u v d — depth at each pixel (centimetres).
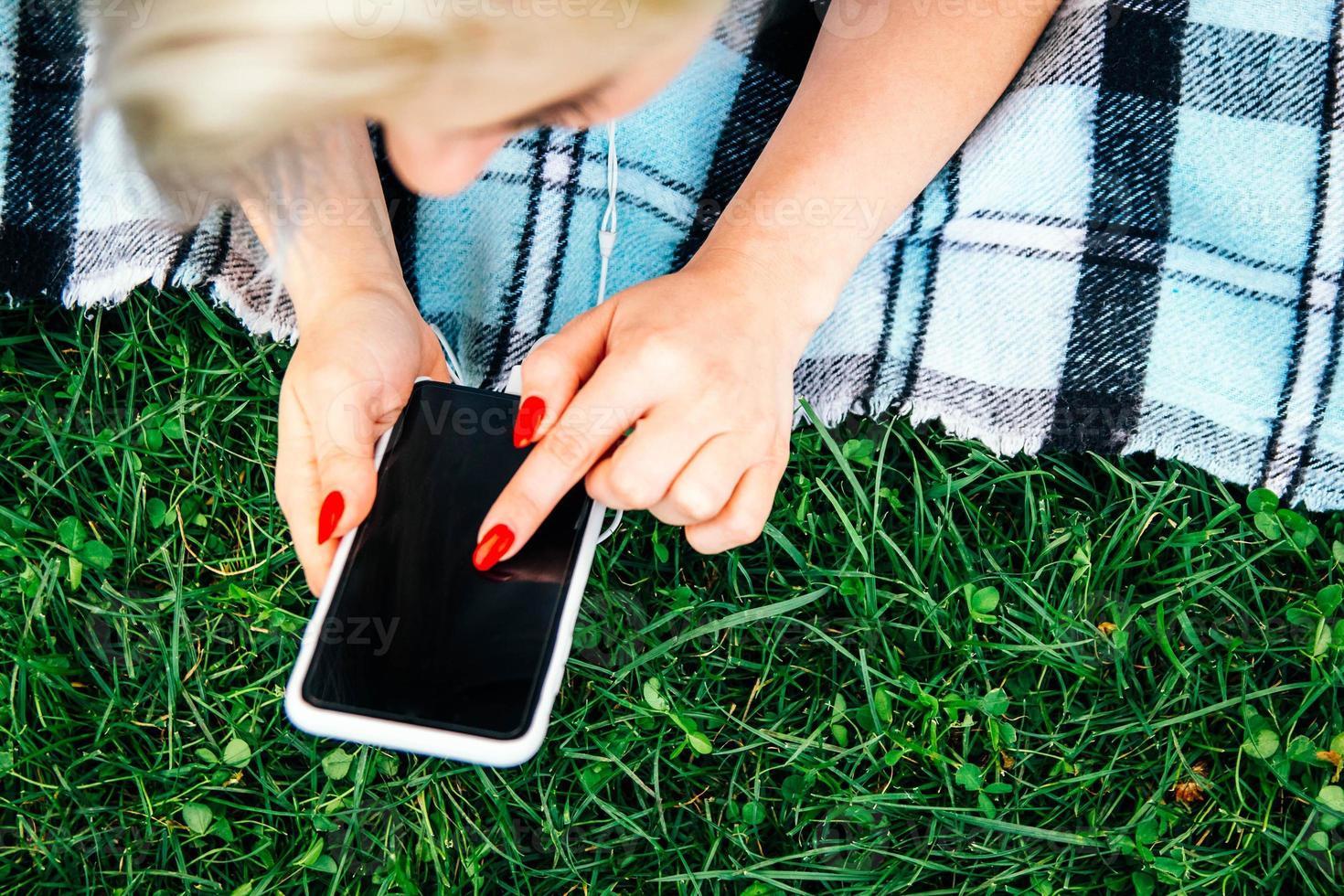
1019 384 129
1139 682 120
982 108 121
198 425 126
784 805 114
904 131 112
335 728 87
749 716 117
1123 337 129
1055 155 131
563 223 133
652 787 114
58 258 128
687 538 111
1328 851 110
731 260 105
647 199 135
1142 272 129
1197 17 132
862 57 114
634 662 113
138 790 111
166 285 131
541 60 70
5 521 119
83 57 126
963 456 132
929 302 132
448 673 89
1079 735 118
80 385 124
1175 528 126
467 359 133
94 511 123
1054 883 112
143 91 66
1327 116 129
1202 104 131
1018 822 114
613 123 119
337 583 92
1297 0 131
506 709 88
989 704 113
